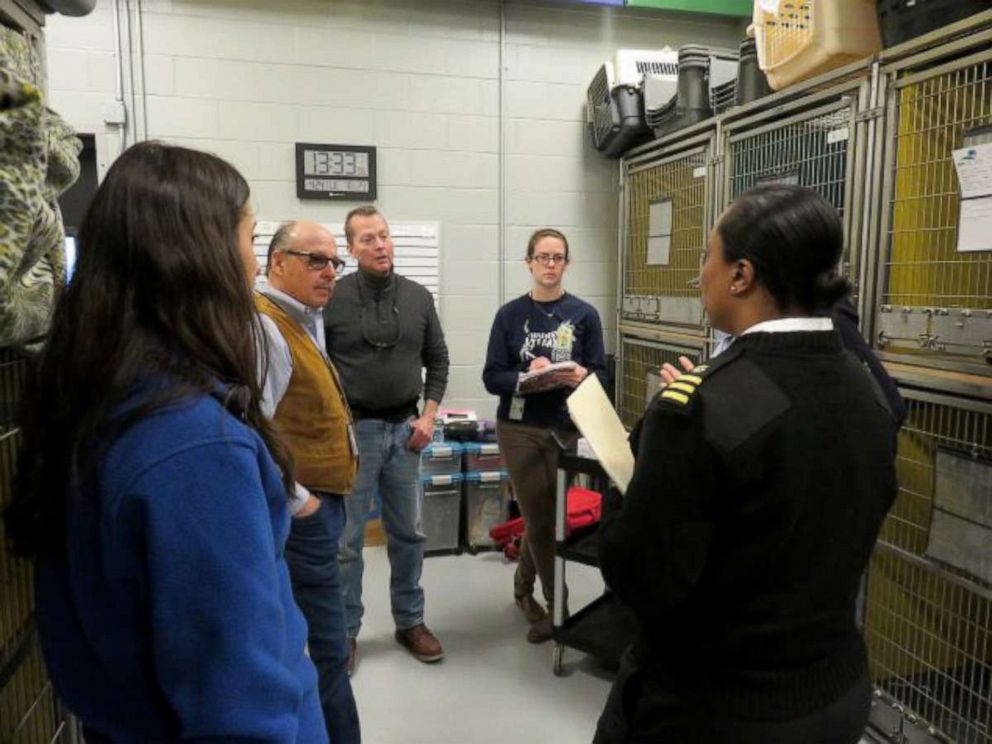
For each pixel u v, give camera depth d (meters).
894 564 2.17
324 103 3.55
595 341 2.85
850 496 1.00
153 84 3.33
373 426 2.59
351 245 2.63
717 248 1.07
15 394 1.06
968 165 1.78
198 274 0.71
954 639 2.04
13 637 1.09
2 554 1.04
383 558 3.55
